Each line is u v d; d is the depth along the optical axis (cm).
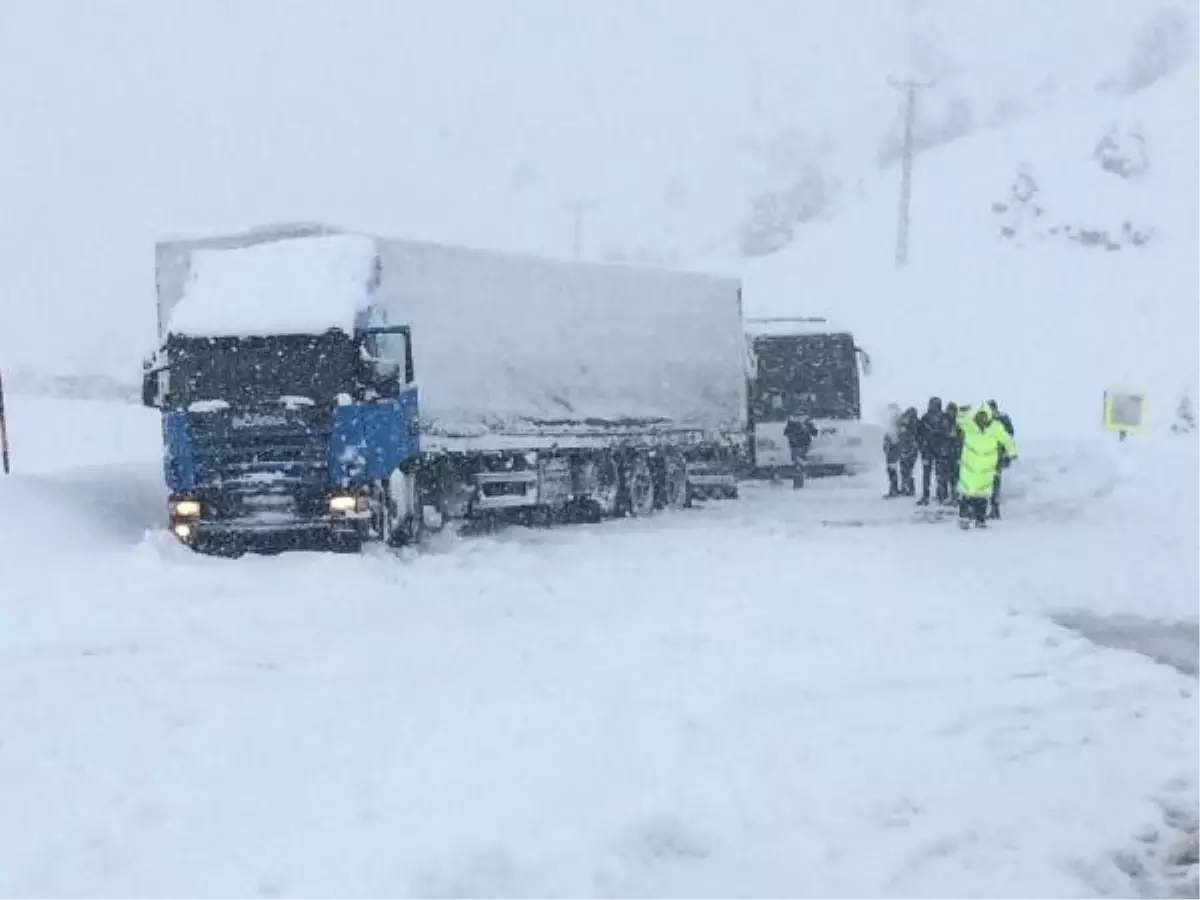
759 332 3422
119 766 831
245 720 938
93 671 1118
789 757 843
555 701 975
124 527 1975
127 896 630
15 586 1570
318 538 1911
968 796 781
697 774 804
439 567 1717
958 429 2677
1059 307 6725
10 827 730
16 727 932
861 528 2214
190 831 713
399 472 1945
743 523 2350
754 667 1097
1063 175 7994
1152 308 6556
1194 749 881
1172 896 649
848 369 3422
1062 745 888
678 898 632
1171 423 5341
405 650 1191
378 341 1906
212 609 1412
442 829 702
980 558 1788
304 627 1316
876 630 1255
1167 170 7888
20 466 3039
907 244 7806
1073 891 642
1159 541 1992
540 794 761
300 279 1898
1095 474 2991
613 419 2489
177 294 2041
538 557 1805
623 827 702
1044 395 5881
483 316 2188
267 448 1847
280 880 638
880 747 871
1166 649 1232
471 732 892
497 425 2205
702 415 2770
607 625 1292
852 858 682
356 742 875
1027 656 1159
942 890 643
